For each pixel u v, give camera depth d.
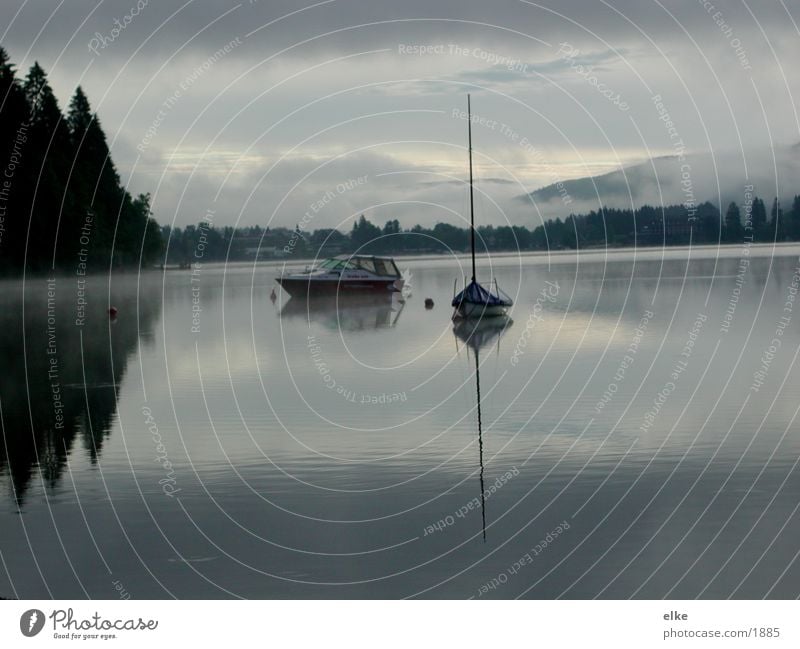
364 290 78.00
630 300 62.56
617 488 18.91
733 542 15.95
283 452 22.31
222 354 40.00
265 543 16.33
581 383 30.56
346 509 17.91
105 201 98.12
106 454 22.19
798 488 18.53
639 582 14.64
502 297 55.53
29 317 58.88
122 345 43.25
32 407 27.80
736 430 23.28
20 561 15.57
